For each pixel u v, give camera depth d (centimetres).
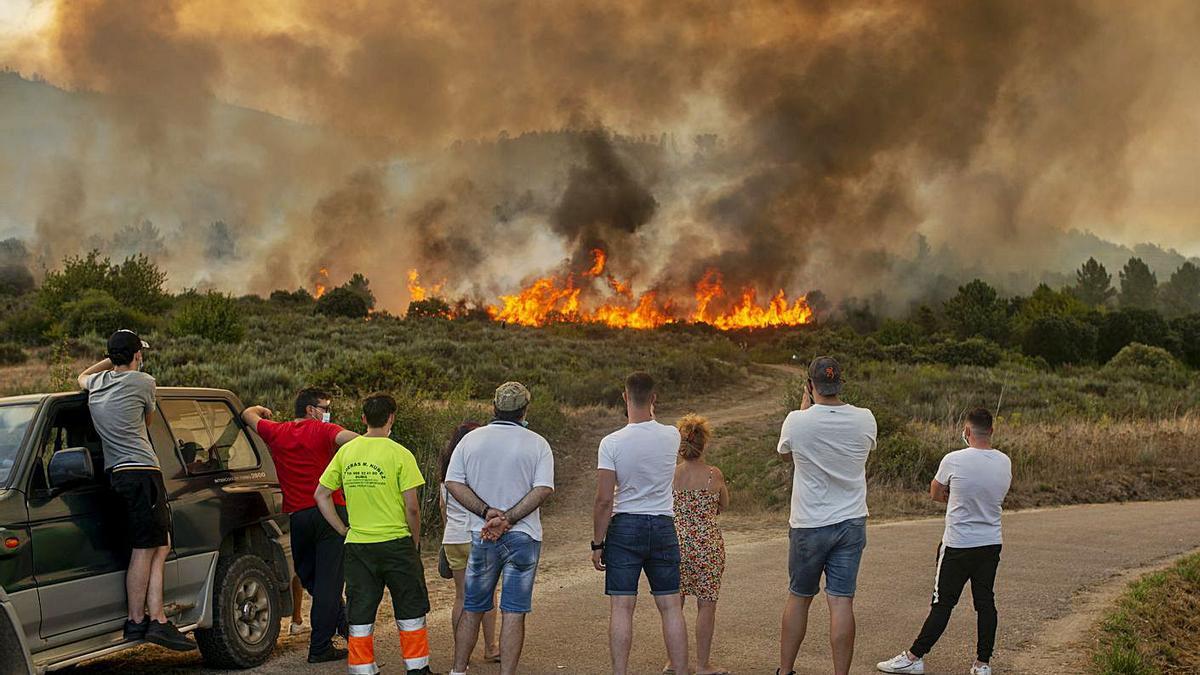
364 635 656
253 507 767
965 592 989
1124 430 2338
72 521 616
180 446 724
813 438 636
